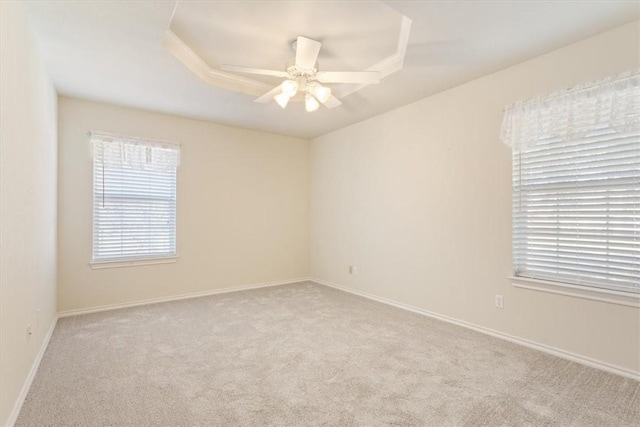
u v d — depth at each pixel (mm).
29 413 1808
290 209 5285
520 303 2787
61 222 3508
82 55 2615
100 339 2877
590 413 1831
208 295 4430
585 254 2445
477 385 2125
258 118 4328
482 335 2986
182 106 3850
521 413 1834
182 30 2508
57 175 3441
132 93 3441
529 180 2752
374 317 3512
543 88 2627
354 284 4570
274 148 5121
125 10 2059
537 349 2660
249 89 3467
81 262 3623
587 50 2387
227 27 2465
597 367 2342
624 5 2008
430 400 1960
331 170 5012
